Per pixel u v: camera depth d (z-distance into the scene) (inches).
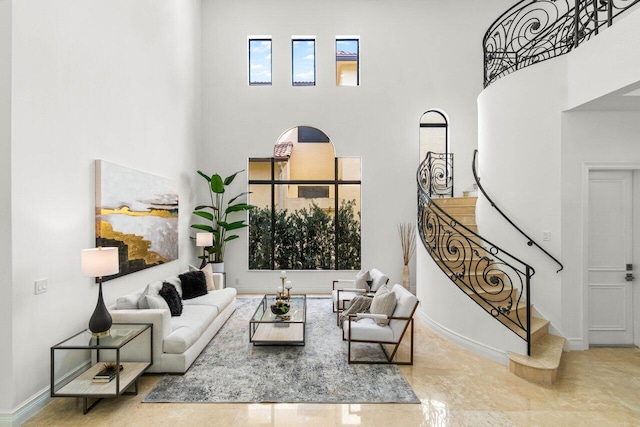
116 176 148.6
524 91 164.9
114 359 127.9
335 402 111.4
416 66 266.1
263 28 267.6
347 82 274.5
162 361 128.6
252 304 232.1
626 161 154.5
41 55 110.0
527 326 135.3
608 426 100.1
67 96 121.6
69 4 122.6
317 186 272.8
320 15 267.1
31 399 103.9
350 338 139.9
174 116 217.3
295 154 275.4
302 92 267.1
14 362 99.0
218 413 105.3
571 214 156.0
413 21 266.5
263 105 268.2
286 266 272.2
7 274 98.8
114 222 146.6
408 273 255.1
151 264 180.7
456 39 265.7
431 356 148.0
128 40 162.9
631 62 118.7
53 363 105.9
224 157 268.4
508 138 170.9
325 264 272.1
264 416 103.8
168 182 204.2
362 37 266.5
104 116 143.6
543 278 159.6
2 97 98.8
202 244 225.9
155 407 108.2
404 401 112.1
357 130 266.1
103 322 114.0
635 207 158.4
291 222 272.4
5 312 98.5
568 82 153.8
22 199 102.7
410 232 263.3
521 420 102.5
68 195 121.9
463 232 197.9
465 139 265.7
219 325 177.5
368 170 265.9
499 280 171.8
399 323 140.5
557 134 156.9
